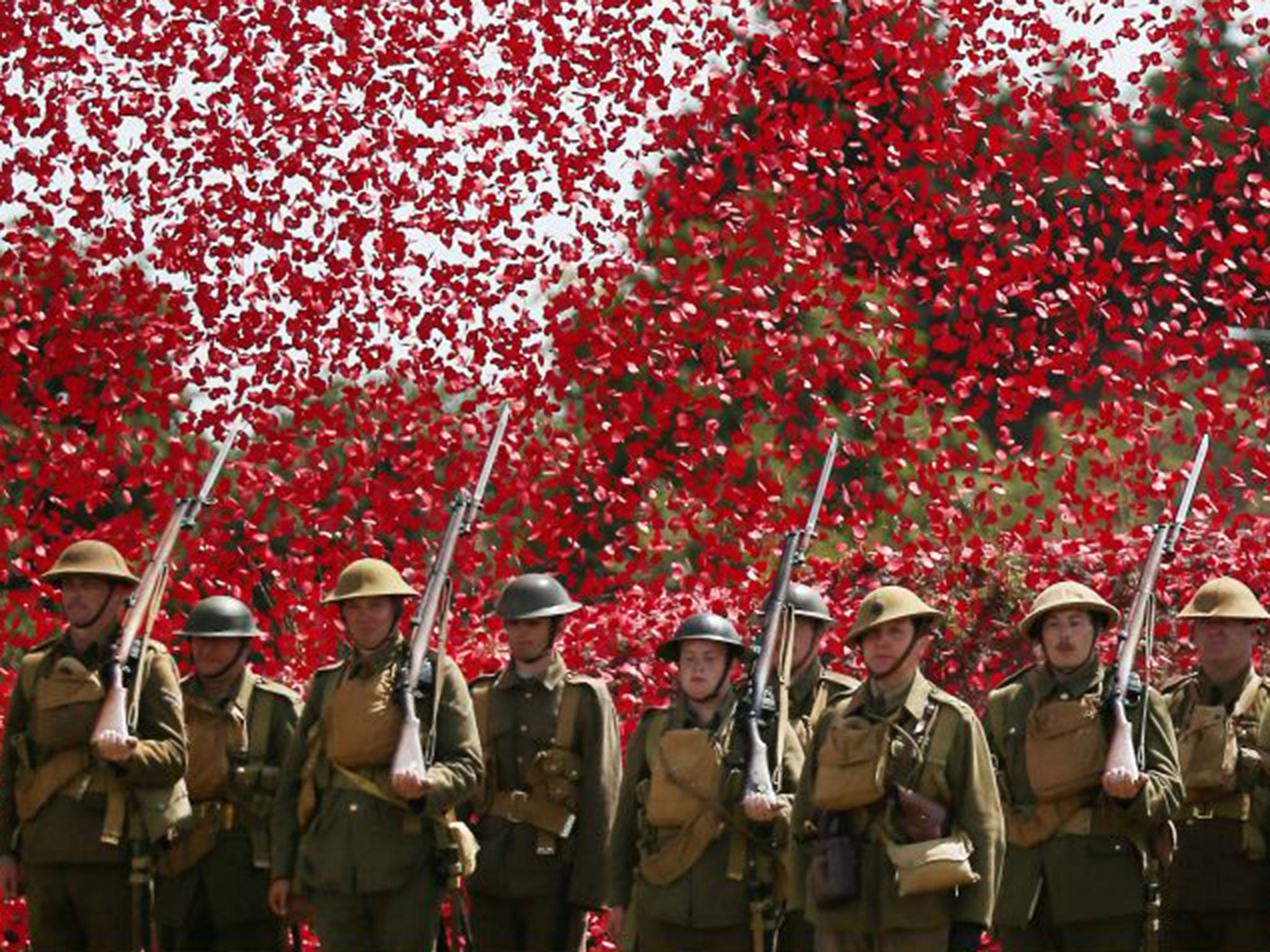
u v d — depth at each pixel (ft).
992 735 105.60
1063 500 151.94
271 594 150.71
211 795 114.11
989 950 129.90
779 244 156.97
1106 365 155.02
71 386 154.81
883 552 147.74
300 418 154.81
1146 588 109.19
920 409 175.73
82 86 158.20
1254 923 110.11
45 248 156.25
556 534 153.07
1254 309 156.46
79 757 107.86
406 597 108.06
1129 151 158.71
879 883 97.30
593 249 157.58
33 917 109.60
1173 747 102.73
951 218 161.27
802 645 112.68
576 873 111.55
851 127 165.68
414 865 104.63
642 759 105.81
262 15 158.51
